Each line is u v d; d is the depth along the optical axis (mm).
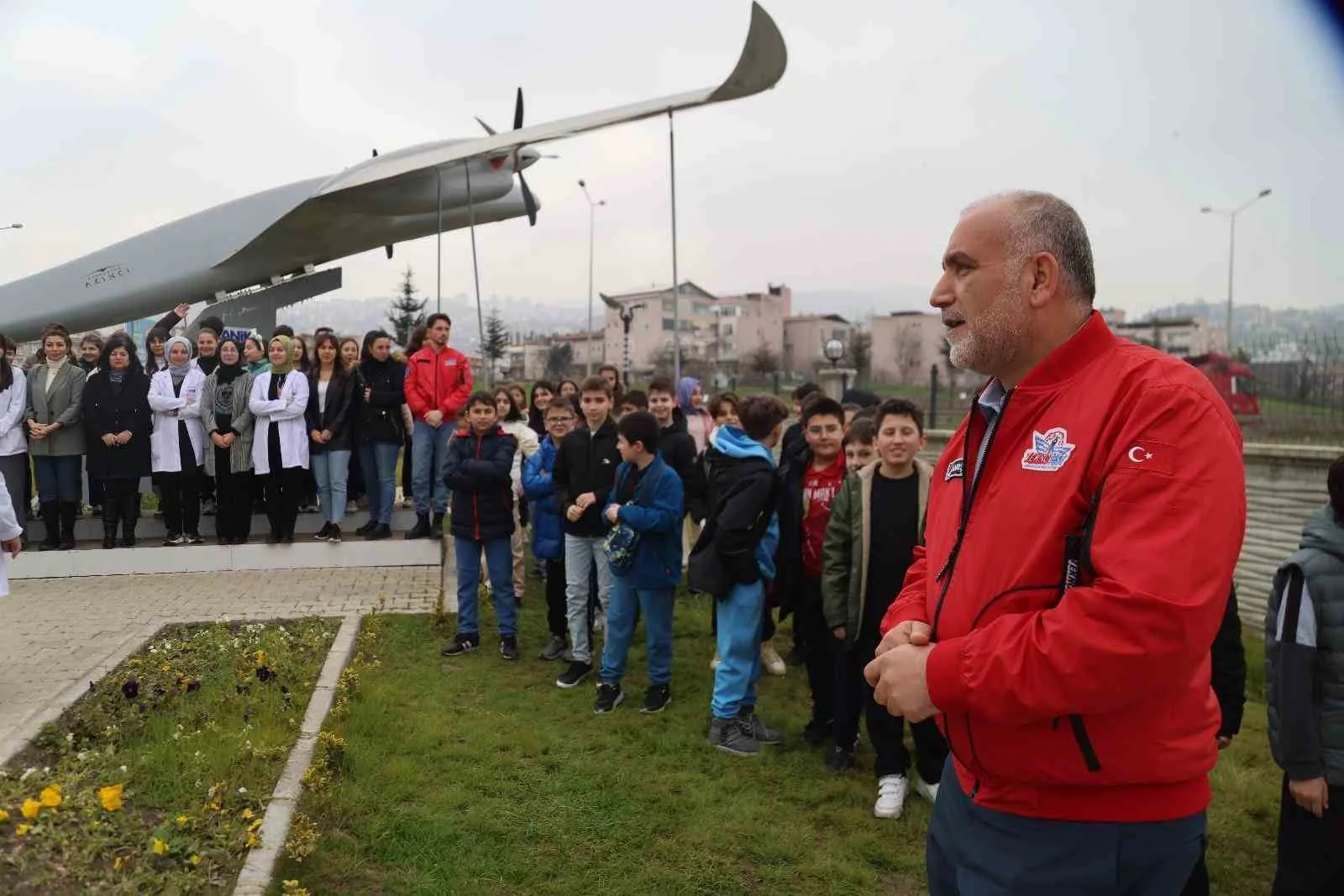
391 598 6906
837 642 4230
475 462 5641
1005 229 1701
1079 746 1568
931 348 61500
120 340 7512
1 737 3822
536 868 3352
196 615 6289
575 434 5453
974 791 1812
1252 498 7516
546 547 5809
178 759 3705
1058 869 1647
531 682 5371
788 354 69500
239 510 7871
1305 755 2697
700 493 6277
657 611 4930
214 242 10688
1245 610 7516
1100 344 1689
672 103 8773
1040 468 1643
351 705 4586
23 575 7395
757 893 3295
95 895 2617
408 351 8625
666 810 3850
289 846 3113
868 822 3816
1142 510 1463
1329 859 2684
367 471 8078
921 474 4051
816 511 4668
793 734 4766
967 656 1553
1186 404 1512
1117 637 1396
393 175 9234
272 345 7543
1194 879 2377
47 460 7520
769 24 7562
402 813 3643
